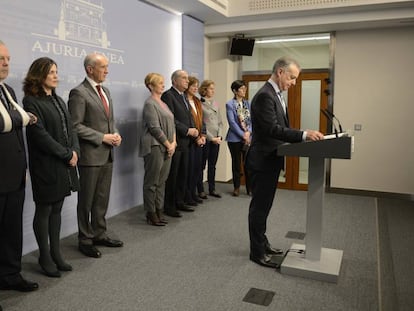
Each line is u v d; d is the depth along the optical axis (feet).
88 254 9.89
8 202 7.54
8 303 7.51
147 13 14.66
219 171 20.20
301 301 7.77
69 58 11.24
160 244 10.85
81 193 9.78
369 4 15.01
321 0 15.62
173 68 16.52
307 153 7.84
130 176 14.30
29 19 9.90
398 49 16.99
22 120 7.17
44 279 8.55
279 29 17.80
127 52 13.69
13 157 7.33
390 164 17.54
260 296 7.95
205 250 10.44
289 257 9.37
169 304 7.59
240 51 18.94
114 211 13.64
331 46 18.07
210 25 18.65
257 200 9.18
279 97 8.85
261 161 8.79
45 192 8.11
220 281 8.60
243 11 16.94
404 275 9.07
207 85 15.67
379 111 17.53
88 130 9.44
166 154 12.32
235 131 16.25
